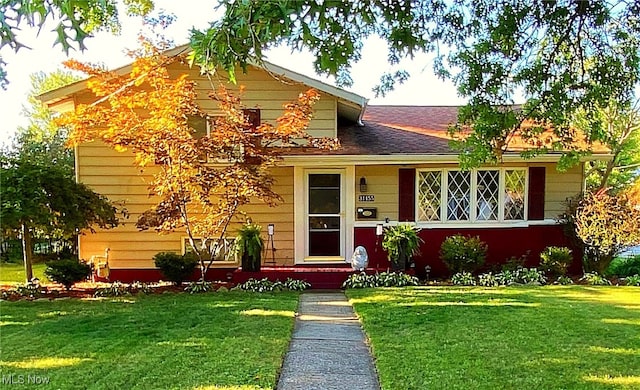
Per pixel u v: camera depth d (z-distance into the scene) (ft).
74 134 28.45
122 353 16.89
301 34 12.28
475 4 18.31
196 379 14.30
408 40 16.28
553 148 24.09
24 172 27.76
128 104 28.58
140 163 28.91
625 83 19.51
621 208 32.22
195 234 32.12
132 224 34.19
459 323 20.80
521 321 21.07
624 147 50.26
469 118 21.47
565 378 14.42
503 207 35.58
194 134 32.89
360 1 13.76
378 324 20.84
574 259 35.65
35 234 31.27
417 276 35.09
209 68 12.17
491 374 14.74
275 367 15.37
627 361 15.90
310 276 31.37
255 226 32.91
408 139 36.68
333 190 34.83
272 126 30.86
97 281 33.71
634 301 25.36
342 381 14.66
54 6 9.50
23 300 27.17
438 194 35.42
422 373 14.84
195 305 25.17
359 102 33.83
